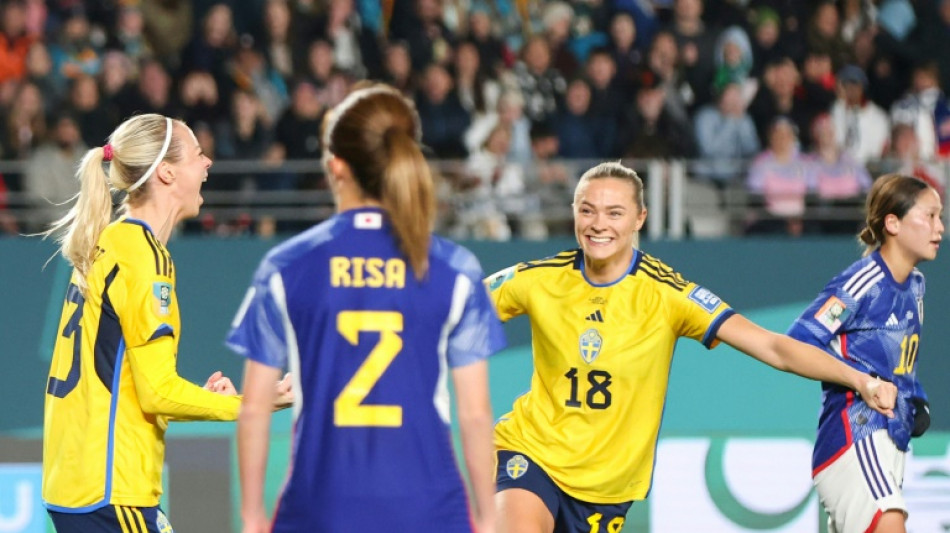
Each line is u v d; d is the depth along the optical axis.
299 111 28.55
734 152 29.69
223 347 24.89
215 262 25.05
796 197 27.09
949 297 25.22
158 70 28.64
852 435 16.78
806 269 25.33
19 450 23.25
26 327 24.73
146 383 12.92
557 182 27.84
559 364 15.43
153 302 12.98
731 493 22.92
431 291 10.30
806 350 15.19
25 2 30.94
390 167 10.12
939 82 33.22
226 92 29.12
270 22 30.27
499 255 25.33
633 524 22.84
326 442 10.20
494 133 28.80
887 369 16.81
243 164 26.75
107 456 13.09
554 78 30.55
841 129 31.00
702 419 24.88
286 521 10.26
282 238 25.19
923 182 16.86
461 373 10.46
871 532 16.72
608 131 29.41
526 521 15.05
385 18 31.25
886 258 16.89
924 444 22.81
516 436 15.75
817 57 31.11
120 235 13.23
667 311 15.26
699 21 31.59
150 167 13.51
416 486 10.20
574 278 15.54
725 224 27.94
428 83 29.06
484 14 30.94
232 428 23.97
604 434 15.34
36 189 27.23
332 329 10.22
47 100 29.30
